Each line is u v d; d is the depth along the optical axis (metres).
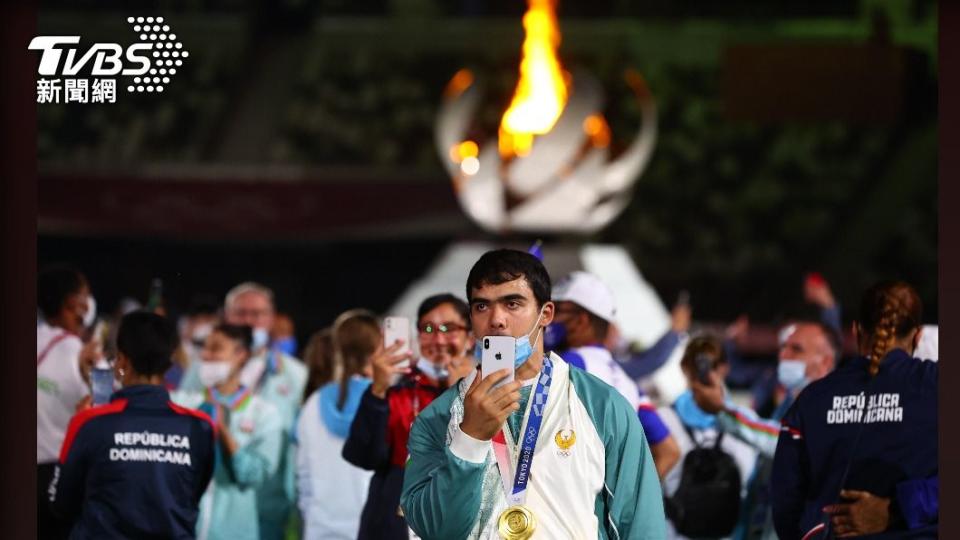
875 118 53.00
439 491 10.16
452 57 77.38
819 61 53.28
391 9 79.44
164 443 15.00
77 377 17.47
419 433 10.75
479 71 76.31
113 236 53.41
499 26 78.25
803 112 53.09
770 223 73.38
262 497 20.34
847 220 73.12
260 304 23.62
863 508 13.91
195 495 15.29
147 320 15.25
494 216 42.50
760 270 71.19
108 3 73.50
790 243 72.62
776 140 75.56
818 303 21.73
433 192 53.81
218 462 18.52
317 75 77.25
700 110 76.00
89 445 14.87
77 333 17.80
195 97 75.56
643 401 15.60
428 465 10.62
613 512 10.55
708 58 76.94
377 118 76.31
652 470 10.71
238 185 53.12
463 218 53.34
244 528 18.52
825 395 14.19
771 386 23.34
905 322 14.20
